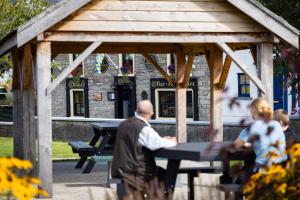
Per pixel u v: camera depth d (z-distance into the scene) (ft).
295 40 50.19
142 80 131.75
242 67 50.57
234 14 50.31
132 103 133.08
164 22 49.14
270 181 18.88
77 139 111.24
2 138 114.32
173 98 128.47
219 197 28.14
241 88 118.42
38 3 100.58
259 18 49.65
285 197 18.56
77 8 46.70
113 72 134.82
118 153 35.65
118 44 64.90
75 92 139.54
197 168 37.52
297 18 76.89
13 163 16.67
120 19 48.44
